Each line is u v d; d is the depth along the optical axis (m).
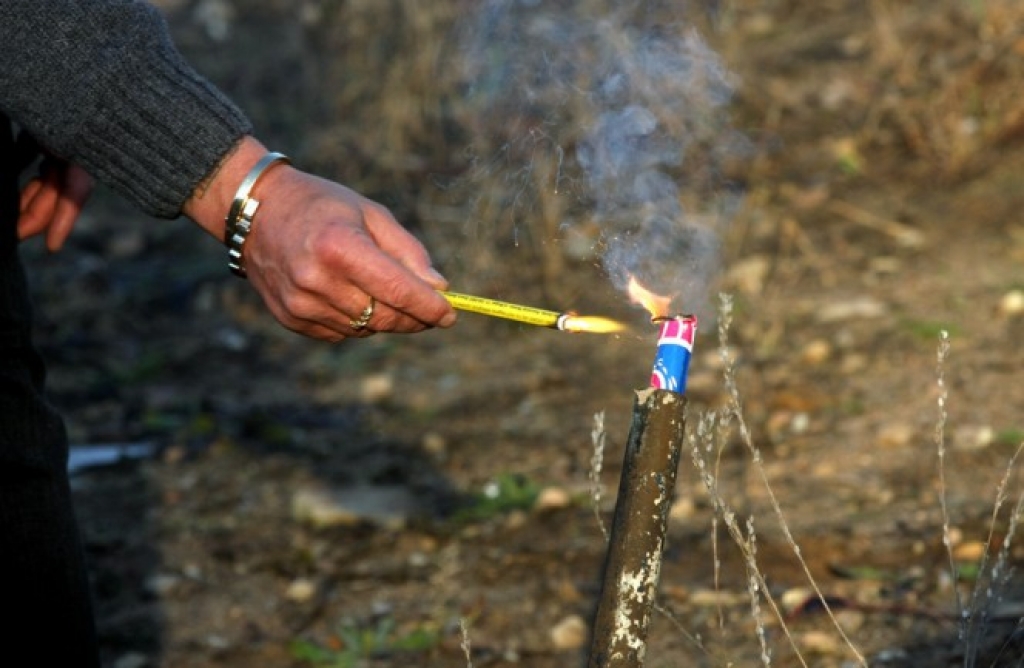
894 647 3.72
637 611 2.03
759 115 7.67
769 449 5.00
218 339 6.65
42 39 2.33
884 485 4.62
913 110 7.68
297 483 5.21
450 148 7.53
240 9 10.38
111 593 4.53
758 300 6.20
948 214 6.86
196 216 2.41
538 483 4.99
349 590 4.43
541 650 3.99
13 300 2.63
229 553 4.72
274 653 4.11
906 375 5.44
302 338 6.60
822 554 4.25
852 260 6.55
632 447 2.03
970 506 4.41
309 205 2.29
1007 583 3.96
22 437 2.66
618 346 6.14
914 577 4.06
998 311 5.88
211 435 5.64
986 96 7.65
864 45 8.52
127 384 6.22
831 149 7.48
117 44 2.36
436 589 4.38
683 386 2.03
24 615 2.70
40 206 3.06
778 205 7.02
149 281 7.25
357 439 5.53
